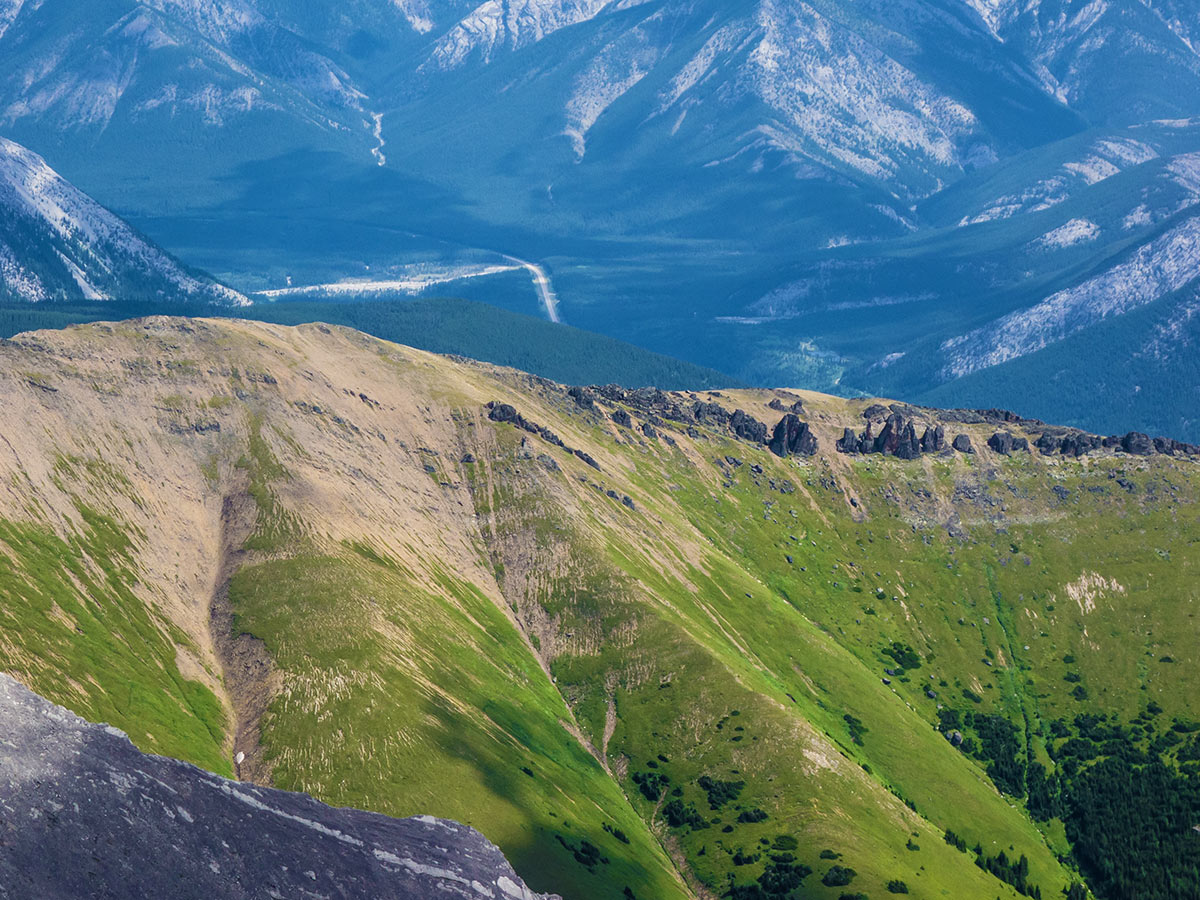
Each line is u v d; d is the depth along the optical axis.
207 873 133.12
